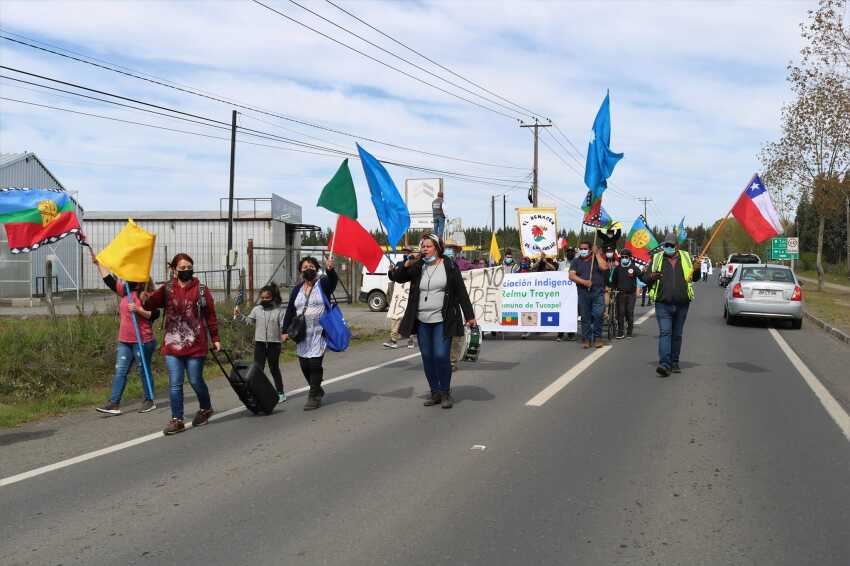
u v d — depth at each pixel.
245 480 5.37
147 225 35.72
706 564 3.83
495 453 6.02
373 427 7.04
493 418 7.36
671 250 9.95
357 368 11.24
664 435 6.61
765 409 7.74
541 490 5.06
